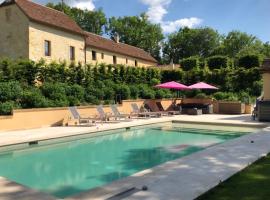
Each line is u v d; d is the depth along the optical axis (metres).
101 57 42.56
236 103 28.08
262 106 20.97
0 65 22.12
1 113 17.39
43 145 14.61
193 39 83.75
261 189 6.84
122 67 31.98
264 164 9.07
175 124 22.17
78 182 9.27
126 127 19.34
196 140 16.45
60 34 35.41
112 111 23.25
